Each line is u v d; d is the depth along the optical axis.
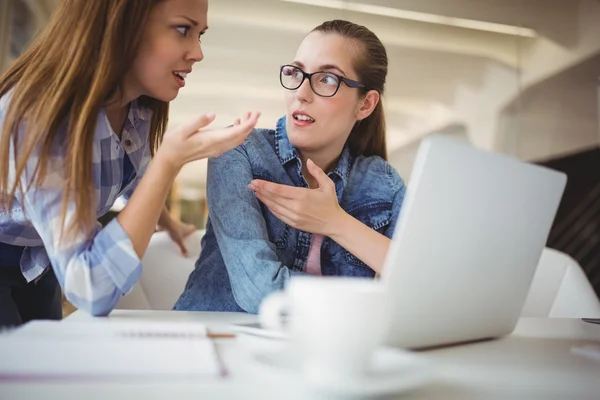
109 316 0.79
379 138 1.38
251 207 1.01
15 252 1.01
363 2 3.90
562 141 4.10
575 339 0.75
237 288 0.92
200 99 3.82
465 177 0.54
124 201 1.32
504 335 0.74
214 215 1.01
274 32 3.81
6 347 0.43
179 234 1.47
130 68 0.91
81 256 0.75
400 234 0.52
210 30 3.74
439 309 0.58
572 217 3.87
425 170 0.51
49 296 1.15
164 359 0.42
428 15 4.02
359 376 0.39
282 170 1.20
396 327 0.55
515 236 0.64
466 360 0.56
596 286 3.70
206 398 0.35
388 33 4.02
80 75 0.83
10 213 0.92
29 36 2.73
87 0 0.85
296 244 1.17
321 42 1.15
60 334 0.50
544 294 1.51
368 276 1.20
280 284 0.88
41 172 0.77
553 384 0.46
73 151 0.77
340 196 1.25
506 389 0.43
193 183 3.84
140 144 1.11
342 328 0.39
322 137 1.14
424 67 4.13
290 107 1.15
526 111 4.18
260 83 3.86
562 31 4.14
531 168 0.63
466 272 0.59
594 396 0.43
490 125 4.22
